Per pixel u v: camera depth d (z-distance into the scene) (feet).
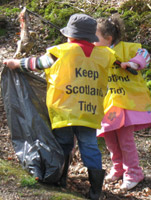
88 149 10.78
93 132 10.87
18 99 11.28
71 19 10.59
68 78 10.27
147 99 12.38
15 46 20.94
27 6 24.23
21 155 11.12
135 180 12.63
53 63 10.39
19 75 11.34
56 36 21.72
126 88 12.11
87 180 12.56
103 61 10.64
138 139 15.79
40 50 20.72
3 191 9.90
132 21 21.18
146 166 14.16
